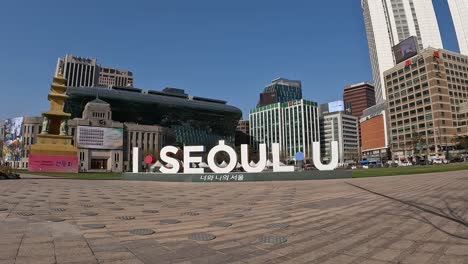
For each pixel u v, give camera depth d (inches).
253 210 504.1
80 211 476.1
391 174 1577.3
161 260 241.3
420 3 7308.1
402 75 5275.6
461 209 453.7
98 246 277.3
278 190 877.8
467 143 4239.7
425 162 4065.0
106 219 412.2
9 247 266.1
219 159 2566.4
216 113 6732.3
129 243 290.0
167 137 5452.8
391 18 7386.8
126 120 5979.3
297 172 1306.6
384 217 415.2
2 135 5216.5
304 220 410.3
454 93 4862.2
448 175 1326.3
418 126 4963.1
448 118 4699.8
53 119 2527.1
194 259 245.0
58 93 2581.2
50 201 590.6
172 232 339.3
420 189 773.9
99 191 850.1
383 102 6136.8
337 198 647.8
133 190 903.7
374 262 237.1
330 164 1331.2
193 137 6515.8
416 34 7229.3
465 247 268.7
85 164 4178.2
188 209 516.7
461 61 5054.1
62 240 294.5
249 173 1307.8
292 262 238.8
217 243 294.2
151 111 6063.0
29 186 959.0
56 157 2363.4
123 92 5816.9
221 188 980.6
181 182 1309.1
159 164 1785.2
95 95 5438.0
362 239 306.3
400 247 275.1
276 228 361.4
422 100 4906.5
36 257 240.8
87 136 4239.7
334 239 308.3
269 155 4633.4
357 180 1206.3
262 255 256.8
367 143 6525.6
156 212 481.4
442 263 231.0
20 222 373.4
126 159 4810.5
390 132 5516.7
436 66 4785.9
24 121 4581.7
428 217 403.2
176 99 6328.7
